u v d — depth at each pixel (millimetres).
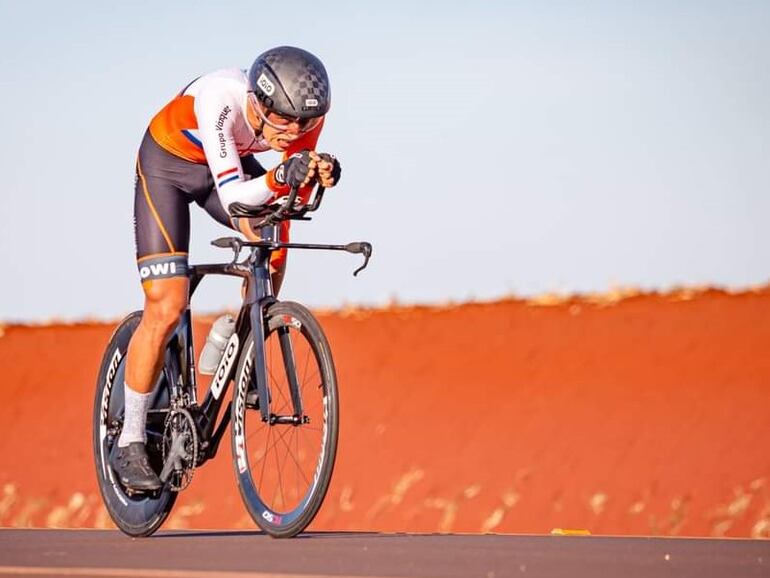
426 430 65188
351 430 66562
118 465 20578
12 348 86750
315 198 18812
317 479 18516
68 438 72875
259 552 16938
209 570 15109
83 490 66625
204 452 20000
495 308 80250
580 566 15281
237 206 19203
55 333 88750
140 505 20328
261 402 18844
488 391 68500
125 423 20484
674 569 14953
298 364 19500
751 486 54844
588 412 64375
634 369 68500
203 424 20031
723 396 63625
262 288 19422
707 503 54406
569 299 80500
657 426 61781
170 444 20234
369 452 63750
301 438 51938
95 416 21594
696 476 56531
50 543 18688
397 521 57281
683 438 60188
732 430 60156
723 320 72875
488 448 62125
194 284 20547
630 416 63156
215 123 19578
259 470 52062
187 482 19938
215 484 58938
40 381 81062
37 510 65500
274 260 20359
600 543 18094
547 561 15805
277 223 19234
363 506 58875
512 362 71875
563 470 59062
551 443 61781
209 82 19906
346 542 18234
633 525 54000
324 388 18484
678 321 73625
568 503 56375
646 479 57031
